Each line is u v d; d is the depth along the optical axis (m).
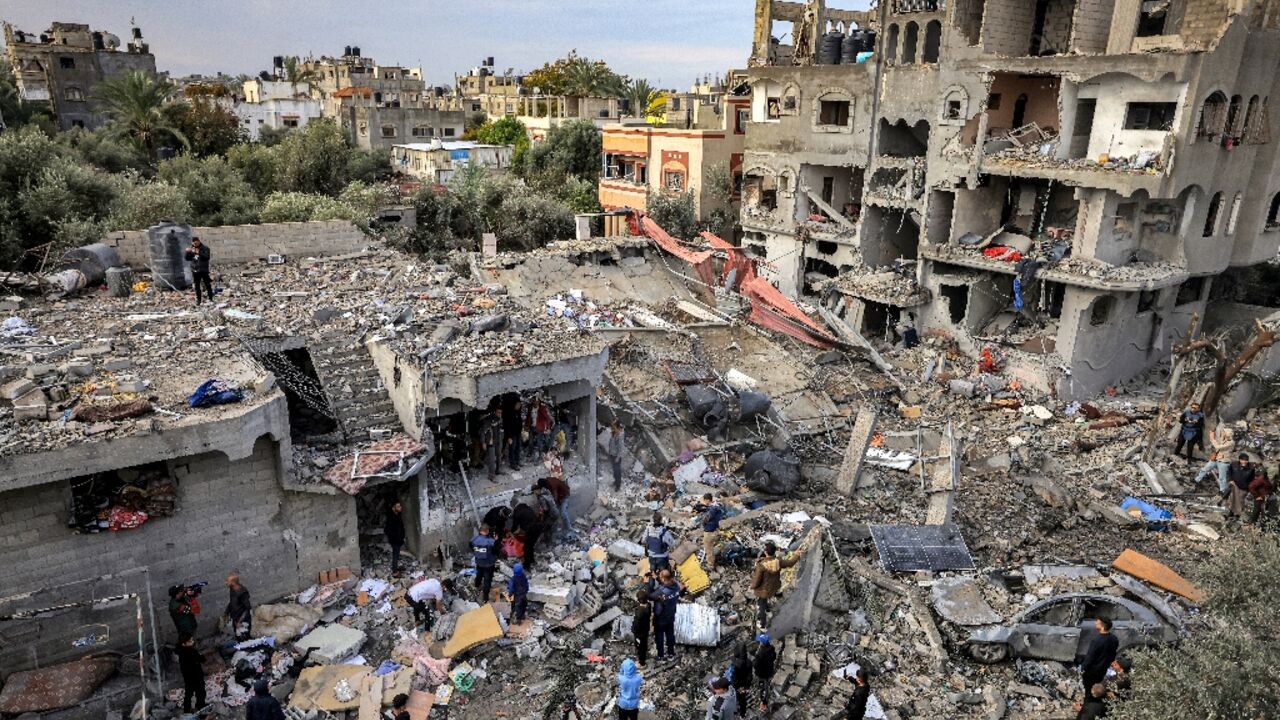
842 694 12.80
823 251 37.19
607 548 16.45
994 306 30.69
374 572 15.22
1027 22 30.44
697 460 19.91
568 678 13.03
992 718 12.30
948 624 14.25
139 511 12.56
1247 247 29.02
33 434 11.81
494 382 15.26
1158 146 25.30
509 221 44.81
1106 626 12.15
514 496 16.56
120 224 30.62
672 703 12.62
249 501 13.62
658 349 23.53
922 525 17.16
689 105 49.59
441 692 12.63
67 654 12.34
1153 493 19.95
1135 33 27.11
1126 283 25.25
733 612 14.71
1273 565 12.45
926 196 30.80
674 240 31.30
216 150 56.19
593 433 17.55
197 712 11.88
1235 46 24.52
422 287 21.30
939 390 27.20
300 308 19.03
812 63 37.66
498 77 103.31
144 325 17.33
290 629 13.52
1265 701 10.23
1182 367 23.89
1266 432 23.36
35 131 35.22
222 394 13.25
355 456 14.66
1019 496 19.55
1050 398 26.72
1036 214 30.33
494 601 14.69
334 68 94.06
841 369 27.78
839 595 14.70
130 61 64.69
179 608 11.77
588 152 58.50
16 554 11.88
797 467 19.77
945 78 29.73
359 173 55.34
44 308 18.62
